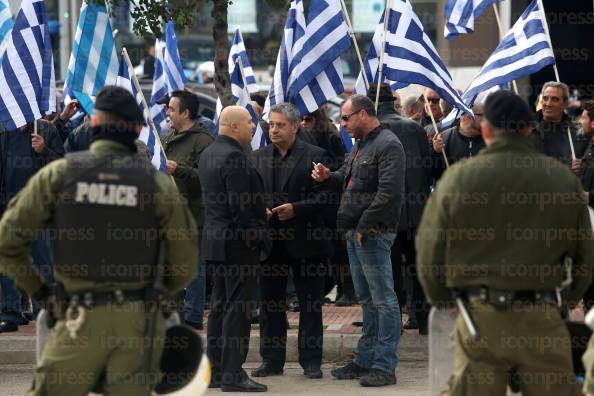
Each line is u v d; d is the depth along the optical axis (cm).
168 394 792
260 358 1385
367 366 1255
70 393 749
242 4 3481
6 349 1380
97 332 744
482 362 764
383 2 3544
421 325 1399
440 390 820
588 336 816
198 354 800
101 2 1434
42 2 1426
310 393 1188
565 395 762
